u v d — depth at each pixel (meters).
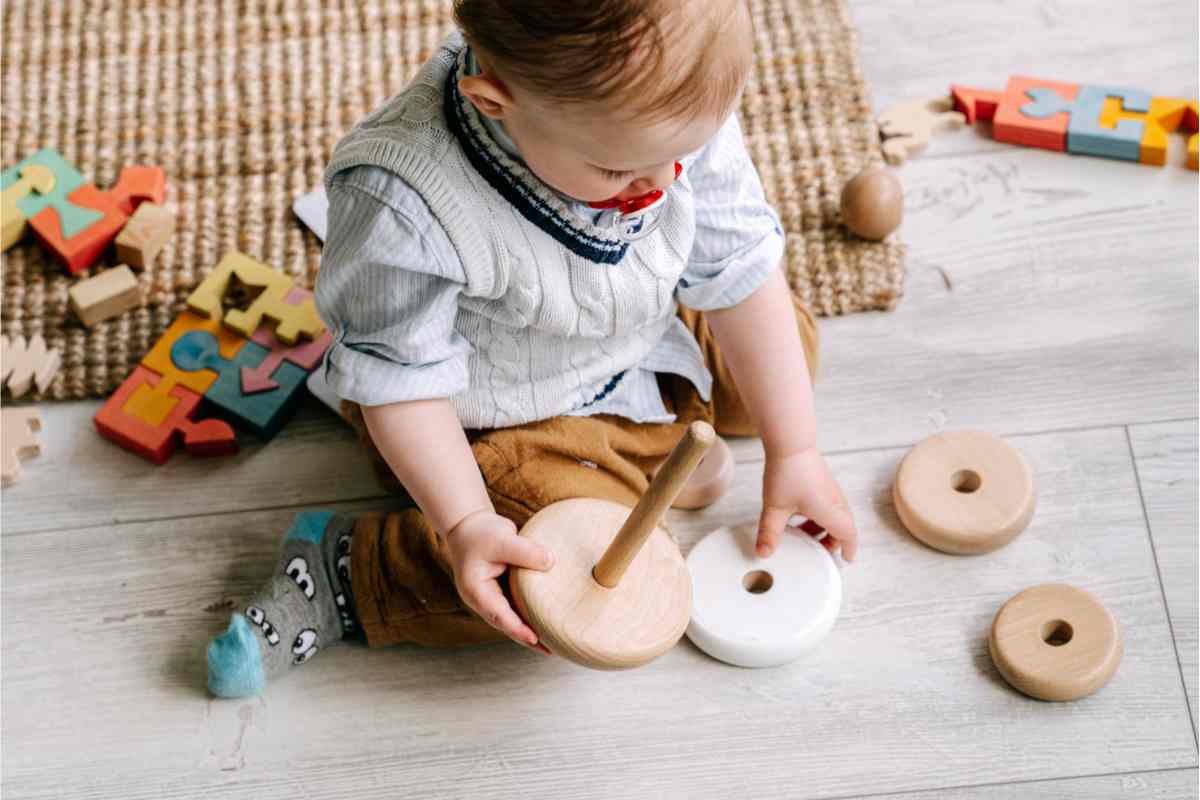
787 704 1.10
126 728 1.10
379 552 1.09
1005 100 1.39
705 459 1.18
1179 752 1.07
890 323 1.29
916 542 1.17
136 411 1.22
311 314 1.25
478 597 0.96
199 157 1.37
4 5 1.46
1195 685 1.10
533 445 1.08
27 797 1.08
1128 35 1.45
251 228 1.34
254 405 1.23
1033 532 1.17
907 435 1.23
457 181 0.90
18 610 1.16
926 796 1.06
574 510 0.99
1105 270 1.31
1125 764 1.07
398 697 1.11
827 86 1.40
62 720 1.11
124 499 1.21
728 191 1.04
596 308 1.00
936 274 1.31
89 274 1.31
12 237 1.31
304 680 1.12
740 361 1.10
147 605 1.16
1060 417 1.23
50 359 1.26
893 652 1.12
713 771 1.08
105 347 1.28
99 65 1.43
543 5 0.74
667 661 1.12
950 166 1.38
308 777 1.08
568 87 0.77
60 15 1.46
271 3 1.46
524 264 0.94
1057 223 1.34
